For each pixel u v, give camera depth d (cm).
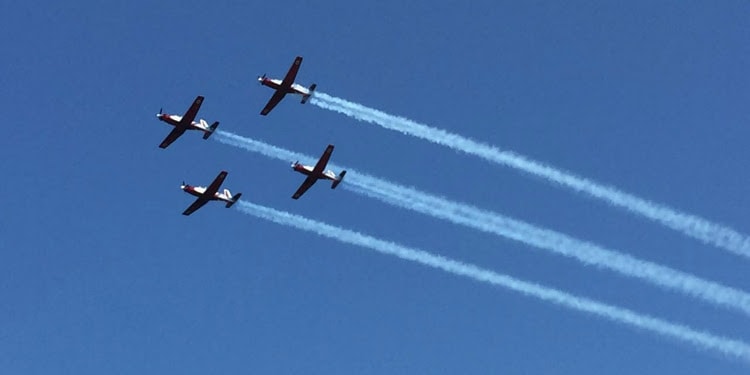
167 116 13150
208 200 13438
